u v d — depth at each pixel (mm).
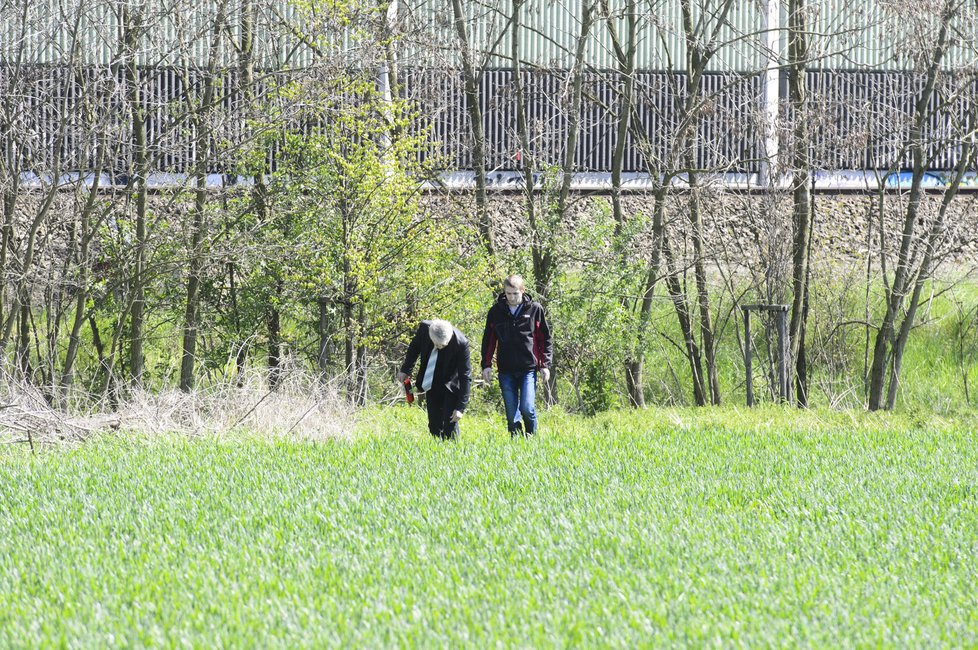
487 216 66250
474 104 68312
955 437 41625
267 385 51062
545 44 88000
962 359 69812
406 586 21750
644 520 27234
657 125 88062
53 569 23062
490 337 44094
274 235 58656
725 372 71875
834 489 30922
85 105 51812
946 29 61844
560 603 20812
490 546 24719
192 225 57469
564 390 65812
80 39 51188
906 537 25703
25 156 52781
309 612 20031
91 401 55938
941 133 66812
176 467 34688
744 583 21984
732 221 66750
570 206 73250
